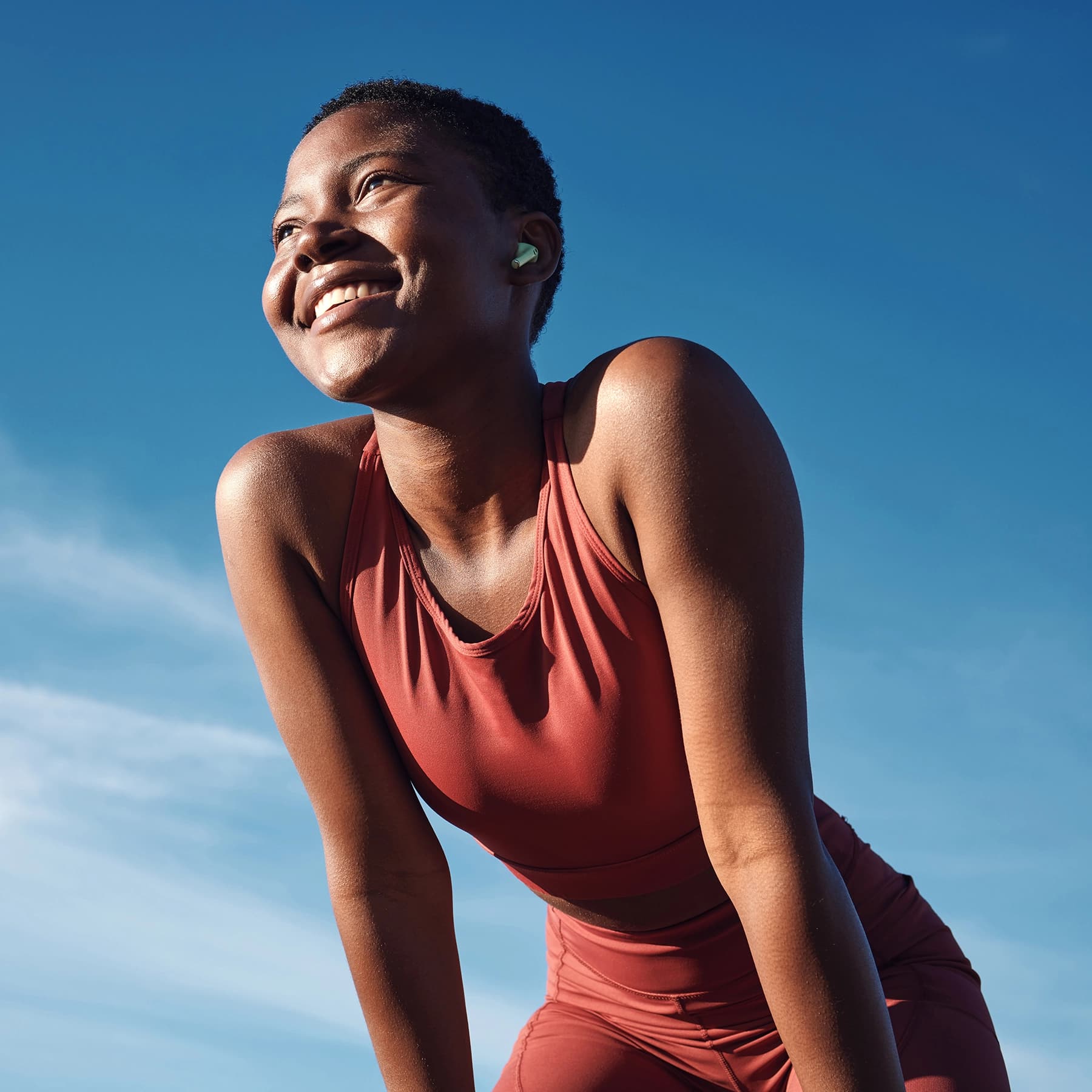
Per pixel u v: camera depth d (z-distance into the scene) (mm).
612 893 1952
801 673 1668
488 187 1737
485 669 1736
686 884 1937
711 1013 2057
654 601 1703
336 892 1955
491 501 1757
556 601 1707
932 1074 1854
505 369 1736
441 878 1991
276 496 1887
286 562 1899
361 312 1612
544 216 1787
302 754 1945
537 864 1951
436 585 1809
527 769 1776
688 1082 2152
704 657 1625
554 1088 2049
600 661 1699
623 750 1735
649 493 1626
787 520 1665
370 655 1852
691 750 1656
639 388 1642
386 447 1771
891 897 2154
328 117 1778
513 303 1780
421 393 1663
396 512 1832
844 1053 1597
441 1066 1921
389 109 1732
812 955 1596
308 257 1656
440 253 1643
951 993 2014
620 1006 2133
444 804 1907
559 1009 2232
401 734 1859
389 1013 1927
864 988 1611
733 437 1637
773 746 1628
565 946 2230
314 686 1915
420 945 1945
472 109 1782
